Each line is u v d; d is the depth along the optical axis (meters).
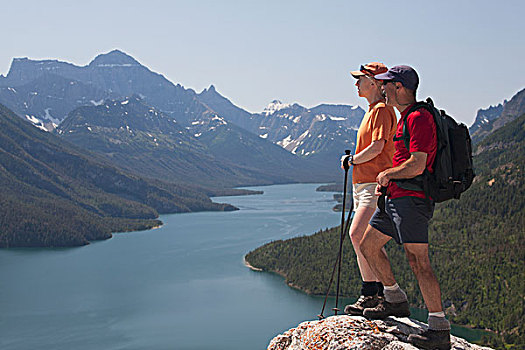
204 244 194.62
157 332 102.94
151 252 187.62
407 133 7.64
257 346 93.12
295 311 115.19
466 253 134.25
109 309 120.56
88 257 189.38
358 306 8.98
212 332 102.12
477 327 108.75
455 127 7.63
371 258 8.52
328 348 8.05
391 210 7.95
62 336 101.38
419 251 7.81
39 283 148.00
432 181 7.54
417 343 7.84
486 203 158.50
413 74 7.83
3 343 97.56
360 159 8.68
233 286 136.50
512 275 118.25
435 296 7.79
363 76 8.94
